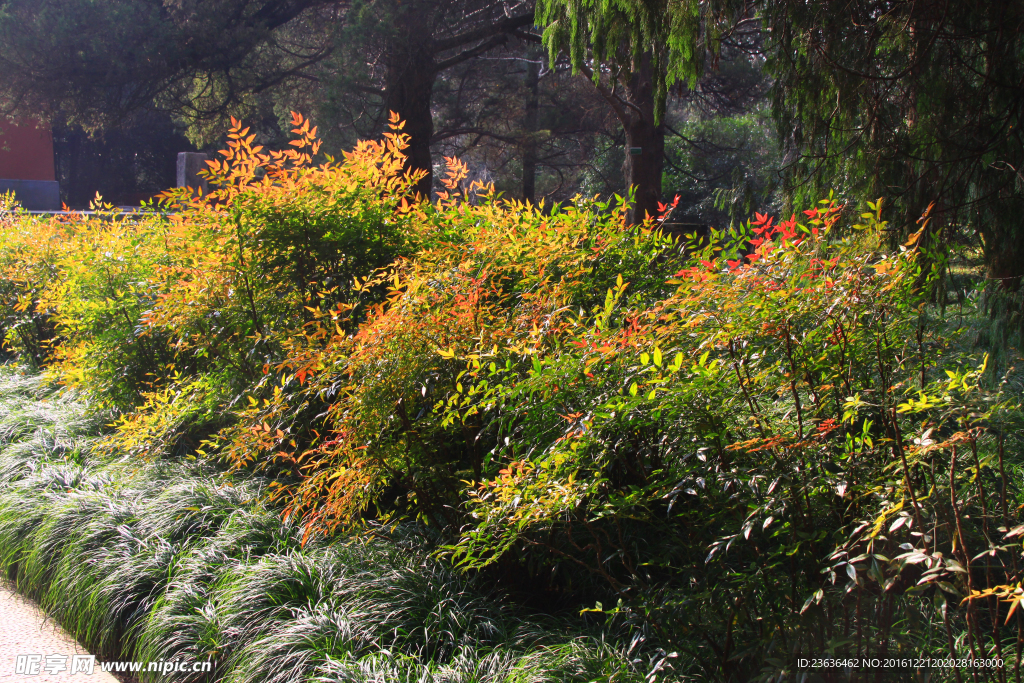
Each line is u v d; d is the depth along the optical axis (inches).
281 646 119.8
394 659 117.3
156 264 217.8
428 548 151.3
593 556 135.1
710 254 161.9
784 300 105.1
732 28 251.0
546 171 1167.0
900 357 117.3
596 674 109.9
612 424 110.3
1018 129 188.2
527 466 115.3
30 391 294.2
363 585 134.0
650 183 638.5
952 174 196.9
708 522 108.0
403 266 171.5
